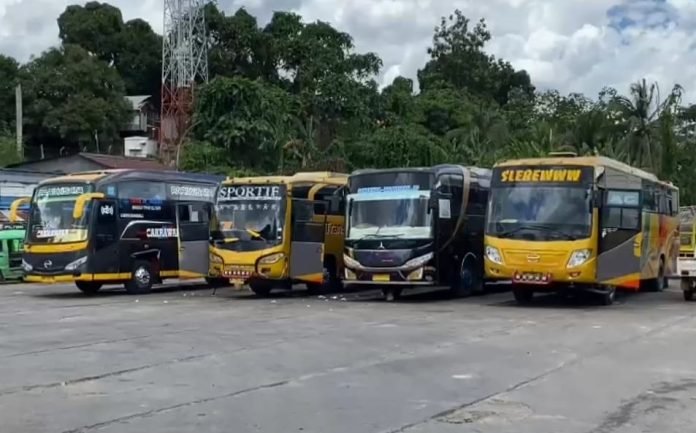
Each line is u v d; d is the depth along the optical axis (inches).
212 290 1040.2
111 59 2888.8
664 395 367.2
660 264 949.8
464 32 3356.3
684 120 2228.1
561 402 352.8
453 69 3289.9
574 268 746.2
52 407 345.7
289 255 892.0
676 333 579.5
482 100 2987.2
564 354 482.3
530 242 759.1
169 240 1009.5
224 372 426.6
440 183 850.1
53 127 2377.0
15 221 1198.3
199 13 2365.9
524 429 307.0
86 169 1895.9
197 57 2341.3
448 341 539.5
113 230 943.7
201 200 1047.6
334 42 2444.6
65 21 2866.6
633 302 845.2
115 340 551.8
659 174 1881.2
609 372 423.5
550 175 767.1
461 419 322.3
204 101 1943.9
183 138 1964.8
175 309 780.6
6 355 488.1
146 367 443.2
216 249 906.7
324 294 971.3
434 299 894.4
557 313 727.1
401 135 1999.3
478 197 949.8
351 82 2187.5
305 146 1964.8
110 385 393.4
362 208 860.6
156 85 2933.1
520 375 414.9
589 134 1973.4
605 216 768.9
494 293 982.4
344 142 2039.9
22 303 852.0
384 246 840.3
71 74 2459.4
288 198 892.6
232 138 1867.6
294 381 401.1
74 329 616.7
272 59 2459.4
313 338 556.4
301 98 2148.1
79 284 984.9
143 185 983.0
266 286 951.6
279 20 2522.1
